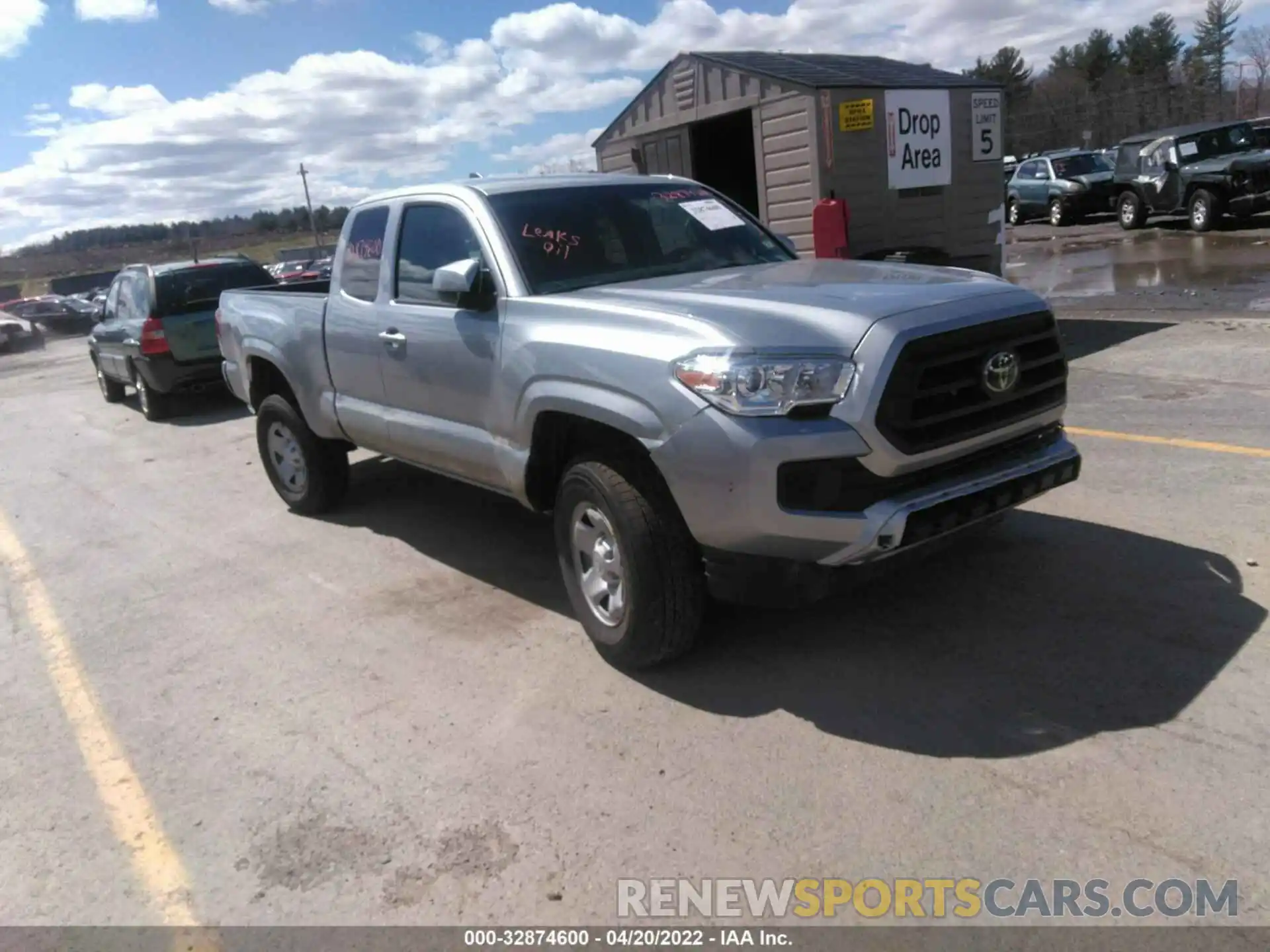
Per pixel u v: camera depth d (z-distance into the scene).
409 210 5.17
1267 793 3.00
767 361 3.39
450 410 4.82
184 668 4.66
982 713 3.56
